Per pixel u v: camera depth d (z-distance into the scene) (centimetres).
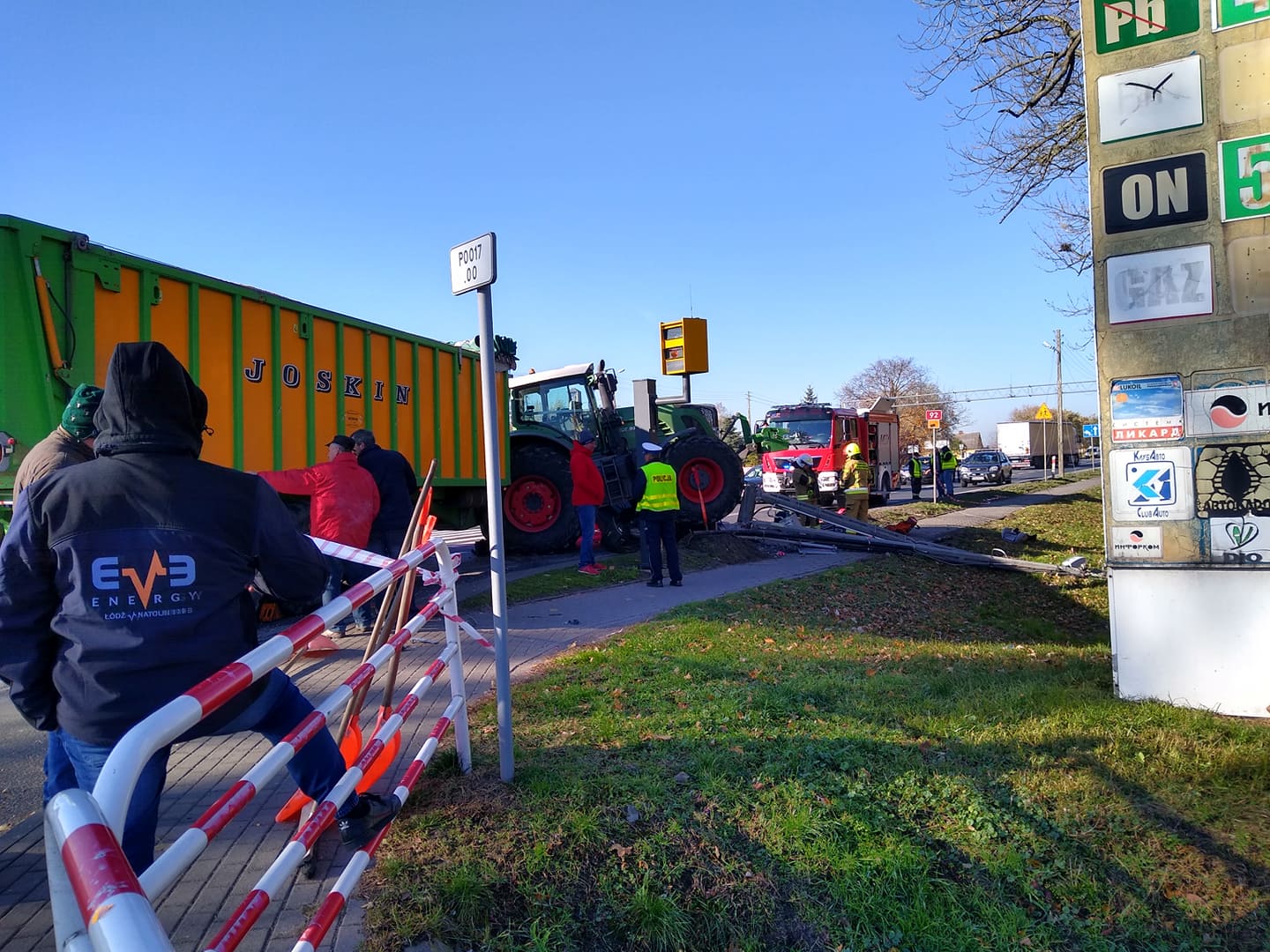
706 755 429
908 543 1543
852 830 369
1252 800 396
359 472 766
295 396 888
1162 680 547
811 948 316
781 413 2900
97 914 124
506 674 407
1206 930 322
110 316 693
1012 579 1425
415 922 300
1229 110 539
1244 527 533
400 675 629
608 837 357
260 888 225
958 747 446
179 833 374
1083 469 7050
